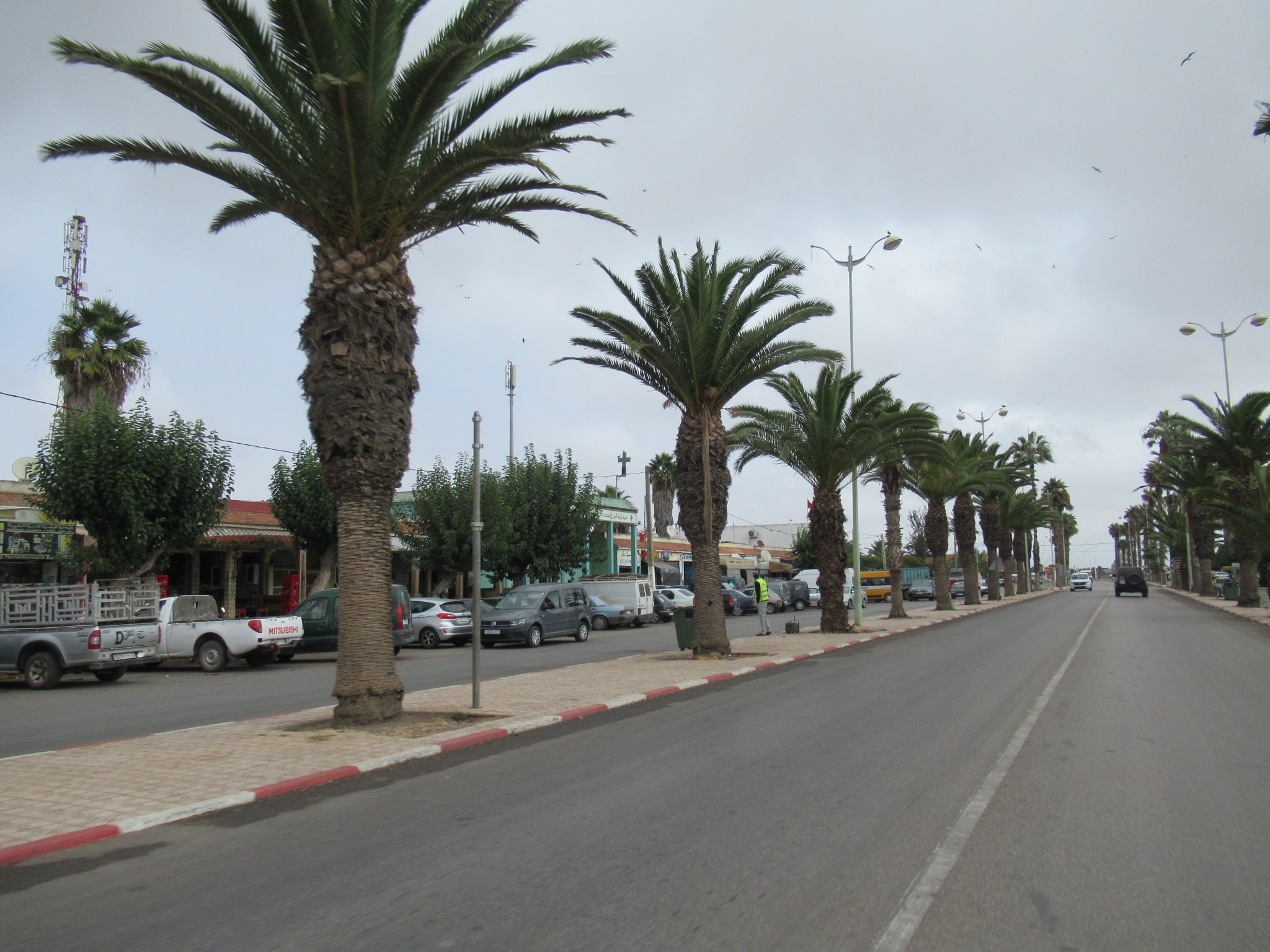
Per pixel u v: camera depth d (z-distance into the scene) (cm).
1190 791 748
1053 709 1191
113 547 2342
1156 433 6794
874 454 2977
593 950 434
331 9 1101
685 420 2108
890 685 1490
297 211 1145
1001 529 6303
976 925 466
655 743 1003
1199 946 440
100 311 2856
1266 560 5269
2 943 457
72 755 945
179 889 537
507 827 659
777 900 501
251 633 2148
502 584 4422
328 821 693
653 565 4391
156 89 1045
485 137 1134
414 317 1161
